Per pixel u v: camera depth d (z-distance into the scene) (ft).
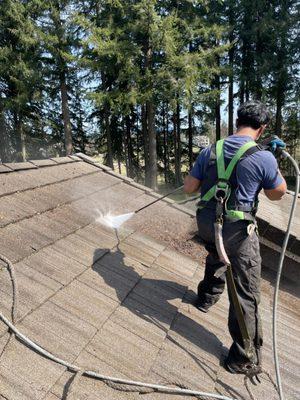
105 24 62.23
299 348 10.18
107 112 76.54
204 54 59.26
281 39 68.90
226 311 10.61
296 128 79.10
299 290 14.38
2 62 67.15
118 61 57.36
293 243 14.14
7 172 15.11
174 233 15.05
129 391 6.65
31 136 79.92
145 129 79.71
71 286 9.12
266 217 15.14
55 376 6.46
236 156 7.79
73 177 17.51
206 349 8.66
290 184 60.70
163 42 56.70
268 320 11.39
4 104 68.95
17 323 7.29
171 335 8.71
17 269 8.94
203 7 68.80
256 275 8.02
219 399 7.07
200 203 8.29
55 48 64.13
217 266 9.50
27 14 64.03
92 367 6.91
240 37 71.87
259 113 8.26
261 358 8.87
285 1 69.26
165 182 87.20
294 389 8.34
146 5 55.16
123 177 19.80
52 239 10.95
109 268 10.63
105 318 8.42
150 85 59.16
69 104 80.59
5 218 11.10
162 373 7.41
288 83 73.00
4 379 6.07
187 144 88.07
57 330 7.51
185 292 10.89
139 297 9.76
